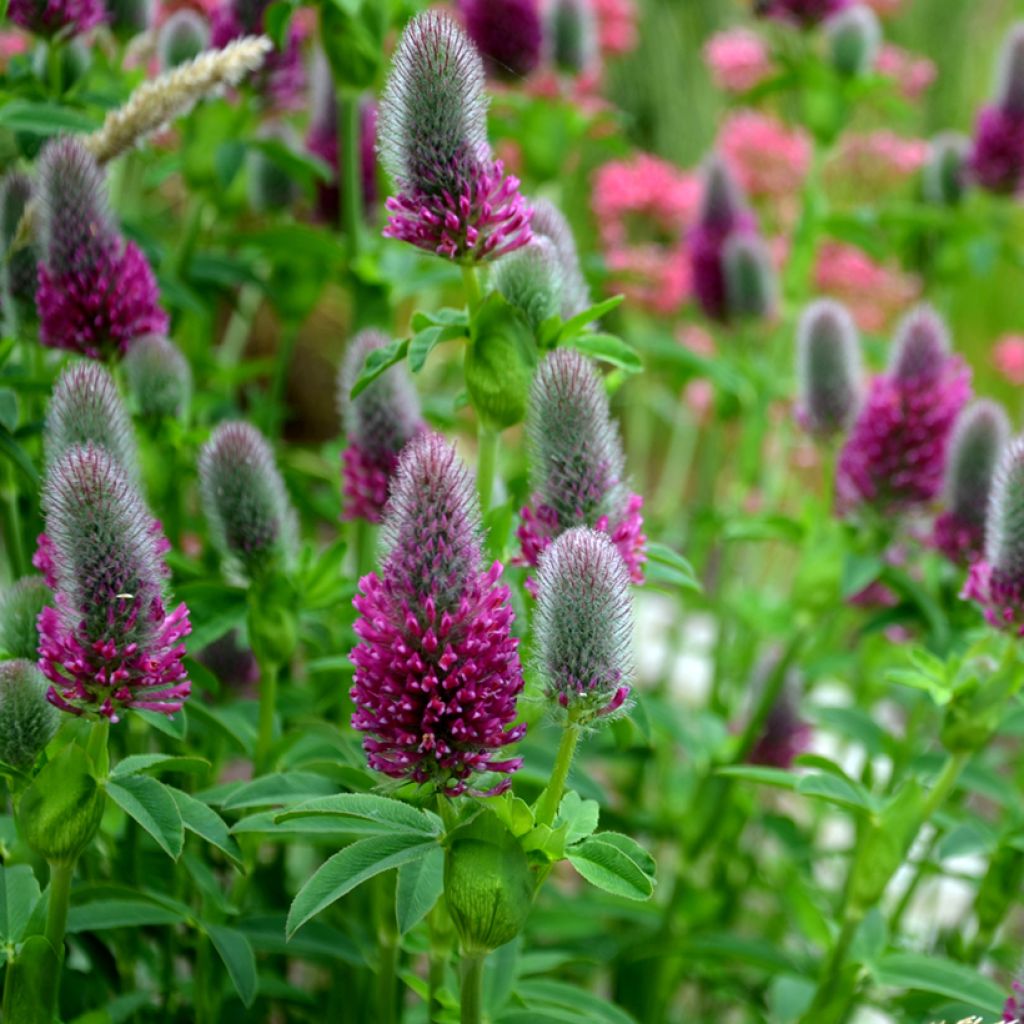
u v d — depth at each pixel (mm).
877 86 1185
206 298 958
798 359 890
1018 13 2266
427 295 1396
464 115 696
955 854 825
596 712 666
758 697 956
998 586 736
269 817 675
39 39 819
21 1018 682
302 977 933
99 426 694
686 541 1320
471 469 674
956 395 843
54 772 670
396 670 656
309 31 1065
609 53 1466
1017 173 1207
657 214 1410
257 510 742
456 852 664
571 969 903
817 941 796
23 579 710
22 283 770
